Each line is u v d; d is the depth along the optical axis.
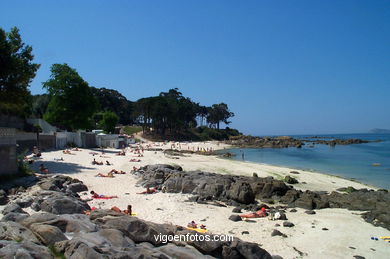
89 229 11.41
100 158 49.41
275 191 27.59
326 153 84.69
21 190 22.20
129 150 74.62
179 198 24.72
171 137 143.00
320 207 23.84
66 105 63.12
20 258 8.17
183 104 149.75
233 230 17.27
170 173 32.19
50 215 11.96
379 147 110.62
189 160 58.81
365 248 15.48
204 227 17.25
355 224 19.20
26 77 35.31
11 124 59.22
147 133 140.38
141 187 28.80
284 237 16.52
